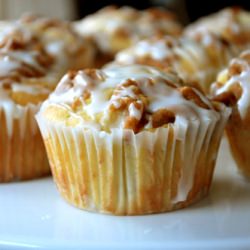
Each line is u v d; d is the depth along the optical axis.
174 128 0.29
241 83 0.33
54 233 0.28
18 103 0.34
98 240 0.27
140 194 0.30
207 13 0.80
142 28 0.54
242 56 0.34
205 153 0.31
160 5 0.82
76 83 0.31
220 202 0.31
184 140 0.30
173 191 0.30
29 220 0.29
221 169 0.35
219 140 0.32
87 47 0.45
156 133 0.29
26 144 0.35
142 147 0.29
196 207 0.30
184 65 0.42
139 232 0.28
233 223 0.28
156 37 0.44
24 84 0.35
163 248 0.26
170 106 0.30
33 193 0.33
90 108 0.30
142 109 0.29
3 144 0.34
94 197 0.30
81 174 0.30
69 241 0.27
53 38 0.43
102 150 0.30
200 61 0.42
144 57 0.42
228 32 0.52
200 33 0.45
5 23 0.42
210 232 0.27
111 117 0.30
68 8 0.86
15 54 0.37
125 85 0.30
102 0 0.85
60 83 0.32
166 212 0.30
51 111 0.31
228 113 0.32
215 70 0.42
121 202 0.30
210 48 0.43
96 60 0.51
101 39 0.53
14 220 0.29
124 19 0.55
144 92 0.30
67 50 0.42
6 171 0.35
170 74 0.33
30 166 0.35
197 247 0.26
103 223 0.29
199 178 0.31
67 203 0.31
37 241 0.27
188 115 0.30
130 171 0.30
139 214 0.30
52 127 0.31
